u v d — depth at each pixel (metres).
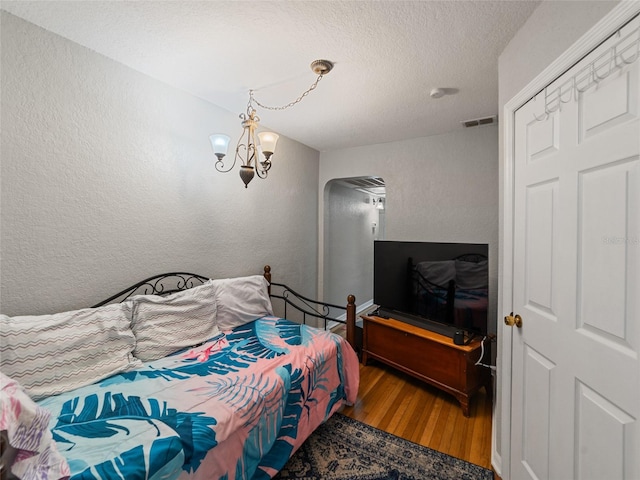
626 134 0.82
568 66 1.03
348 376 2.03
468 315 2.27
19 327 1.28
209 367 1.56
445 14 1.30
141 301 1.73
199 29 1.43
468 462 1.61
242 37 1.49
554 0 1.11
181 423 1.12
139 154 1.85
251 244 2.70
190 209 2.18
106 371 1.43
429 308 2.50
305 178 3.38
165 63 1.74
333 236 4.06
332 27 1.40
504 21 1.32
